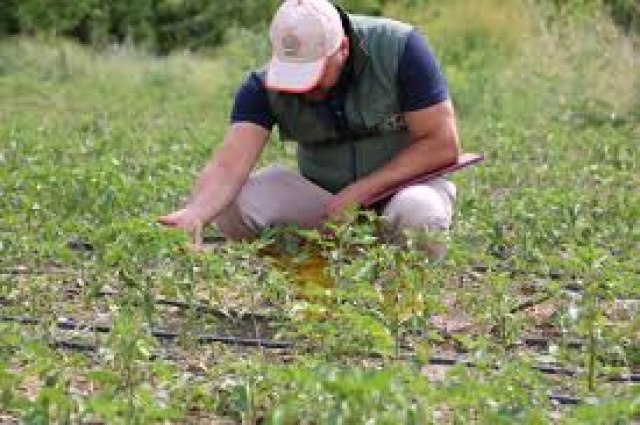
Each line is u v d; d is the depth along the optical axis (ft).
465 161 23.71
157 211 30.07
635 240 28.81
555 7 77.10
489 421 15.69
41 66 82.99
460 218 30.37
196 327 22.70
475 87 66.03
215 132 52.70
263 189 23.91
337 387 14.48
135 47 97.55
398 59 22.89
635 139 51.47
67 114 63.57
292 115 23.32
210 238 30.45
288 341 22.03
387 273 22.20
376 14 94.63
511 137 50.14
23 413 17.40
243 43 83.51
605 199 35.42
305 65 22.02
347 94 23.00
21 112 64.44
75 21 97.35
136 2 101.45
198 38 102.63
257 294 24.77
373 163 23.77
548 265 26.55
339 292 20.63
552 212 29.48
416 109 22.95
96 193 29.96
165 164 37.63
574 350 21.91
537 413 16.16
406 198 22.81
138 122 58.75
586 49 64.80
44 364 17.88
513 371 17.93
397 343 21.02
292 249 23.36
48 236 25.90
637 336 23.11
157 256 22.26
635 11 71.05
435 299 22.27
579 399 19.61
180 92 75.66
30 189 30.48
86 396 18.08
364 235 22.15
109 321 23.13
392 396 15.23
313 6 22.18
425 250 23.00
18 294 24.57
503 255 28.22
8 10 98.63
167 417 16.74
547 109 61.11
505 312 22.76
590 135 51.47
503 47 78.69
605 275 22.11
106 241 23.31
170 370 17.89
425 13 87.10
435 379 20.47
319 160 24.14
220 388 18.69
